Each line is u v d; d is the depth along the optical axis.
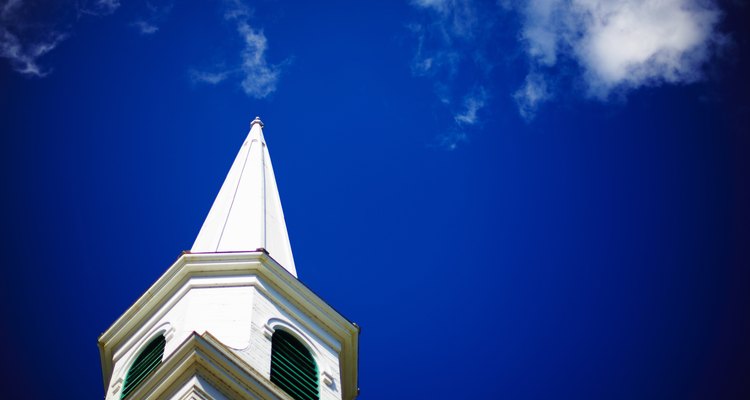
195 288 43.19
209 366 37.62
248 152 55.34
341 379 43.84
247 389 37.88
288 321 43.00
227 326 41.00
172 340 40.94
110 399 40.94
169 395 37.16
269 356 40.53
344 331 44.78
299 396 40.28
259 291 43.22
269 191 51.81
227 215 48.75
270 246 47.09
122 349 43.34
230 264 44.09
